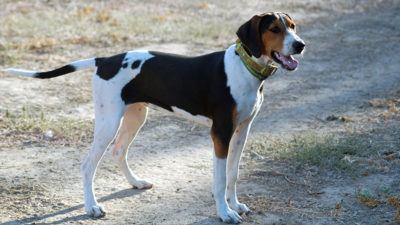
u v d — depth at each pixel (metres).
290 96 9.75
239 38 4.86
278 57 4.87
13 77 9.94
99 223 5.03
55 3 17.27
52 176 6.14
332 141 7.12
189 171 6.39
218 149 4.98
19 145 7.07
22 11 15.63
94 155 5.28
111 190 5.83
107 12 16.12
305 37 14.77
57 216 5.17
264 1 20.19
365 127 7.85
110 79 5.27
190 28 14.73
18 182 5.93
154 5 18.20
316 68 11.73
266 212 5.25
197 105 5.16
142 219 5.12
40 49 11.97
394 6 19.73
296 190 5.78
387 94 9.69
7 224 4.95
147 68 5.27
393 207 5.27
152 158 6.82
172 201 5.54
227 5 19.20
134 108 5.64
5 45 11.80
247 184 5.96
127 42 13.02
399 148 6.89
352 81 10.72
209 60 5.12
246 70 4.87
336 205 5.34
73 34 13.37
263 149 7.04
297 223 5.02
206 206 5.41
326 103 9.29
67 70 5.46
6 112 8.05
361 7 19.58
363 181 5.96
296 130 7.88
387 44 13.93
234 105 4.89
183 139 7.57
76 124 7.91
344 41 14.30
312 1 20.66
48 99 8.96
